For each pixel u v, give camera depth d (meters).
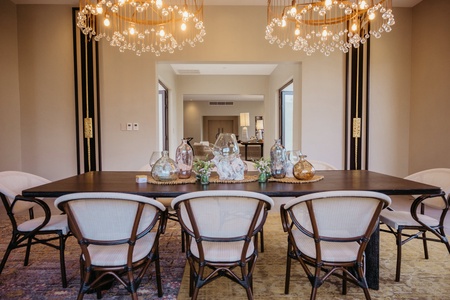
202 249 1.47
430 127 3.86
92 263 1.49
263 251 2.47
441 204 2.07
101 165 4.12
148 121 4.13
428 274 2.05
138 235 1.47
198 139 13.45
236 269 2.17
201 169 2.01
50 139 4.13
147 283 1.99
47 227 1.90
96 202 1.38
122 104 4.11
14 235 1.95
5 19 3.94
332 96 4.22
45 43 4.06
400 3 4.06
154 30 3.62
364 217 1.44
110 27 3.97
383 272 2.09
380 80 4.22
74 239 2.75
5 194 1.86
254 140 10.62
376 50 4.19
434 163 3.80
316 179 2.14
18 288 1.92
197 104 13.42
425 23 3.92
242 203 1.41
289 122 6.64
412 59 4.19
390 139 4.27
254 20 4.13
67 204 1.39
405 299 1.77
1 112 3.91
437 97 3.73
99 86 4.09
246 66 6.57
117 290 1.89
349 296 1.81
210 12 4.11
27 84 4.08
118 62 4.09
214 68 6.76
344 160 4.26
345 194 1.36
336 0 2.73
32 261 2.30
